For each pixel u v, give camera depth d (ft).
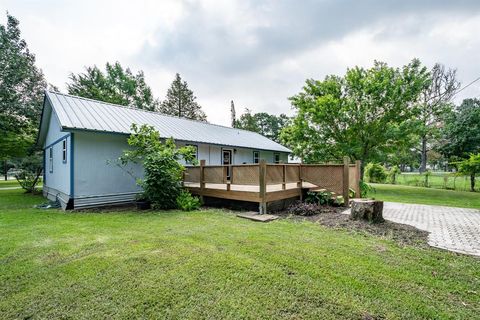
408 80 42.14
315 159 48.73
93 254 11.00
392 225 15.84
